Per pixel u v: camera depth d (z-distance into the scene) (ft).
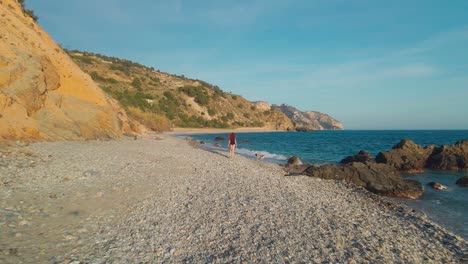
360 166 60.70
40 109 66.74
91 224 21.86
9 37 66.08
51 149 50.47
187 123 352.49
